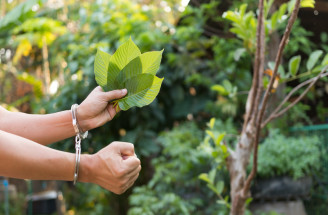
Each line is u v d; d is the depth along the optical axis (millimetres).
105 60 670
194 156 2951
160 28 4656
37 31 4527
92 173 648
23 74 4957
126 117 4359
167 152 3438
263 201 2705
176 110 4355
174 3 4645
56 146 4074
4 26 1440
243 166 1394
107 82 694
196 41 4105
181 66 4129
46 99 5090
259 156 2625
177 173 3152
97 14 4285
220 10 3182
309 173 2672
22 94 5699
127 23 4094
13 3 4551
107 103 747
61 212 5121
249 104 1415
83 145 4320
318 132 2941
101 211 5062
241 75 3951
